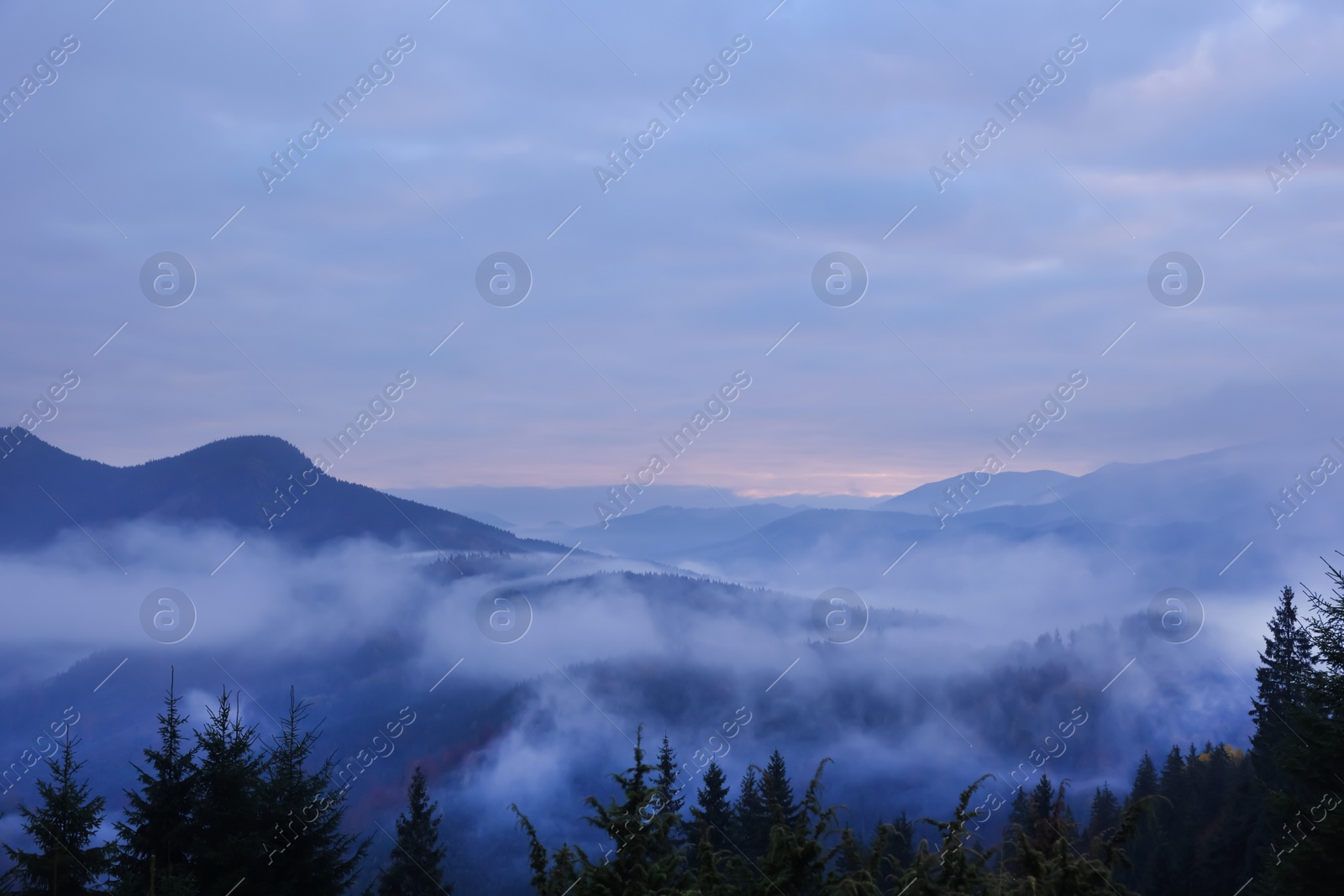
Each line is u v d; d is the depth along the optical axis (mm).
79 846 15820
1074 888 7512
